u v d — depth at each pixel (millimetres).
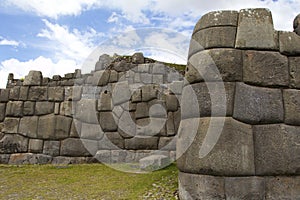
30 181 4801
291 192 3012
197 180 3059
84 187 4305
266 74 3223
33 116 6844
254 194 2930
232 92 3127
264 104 3148
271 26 3355
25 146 6684
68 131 6715
